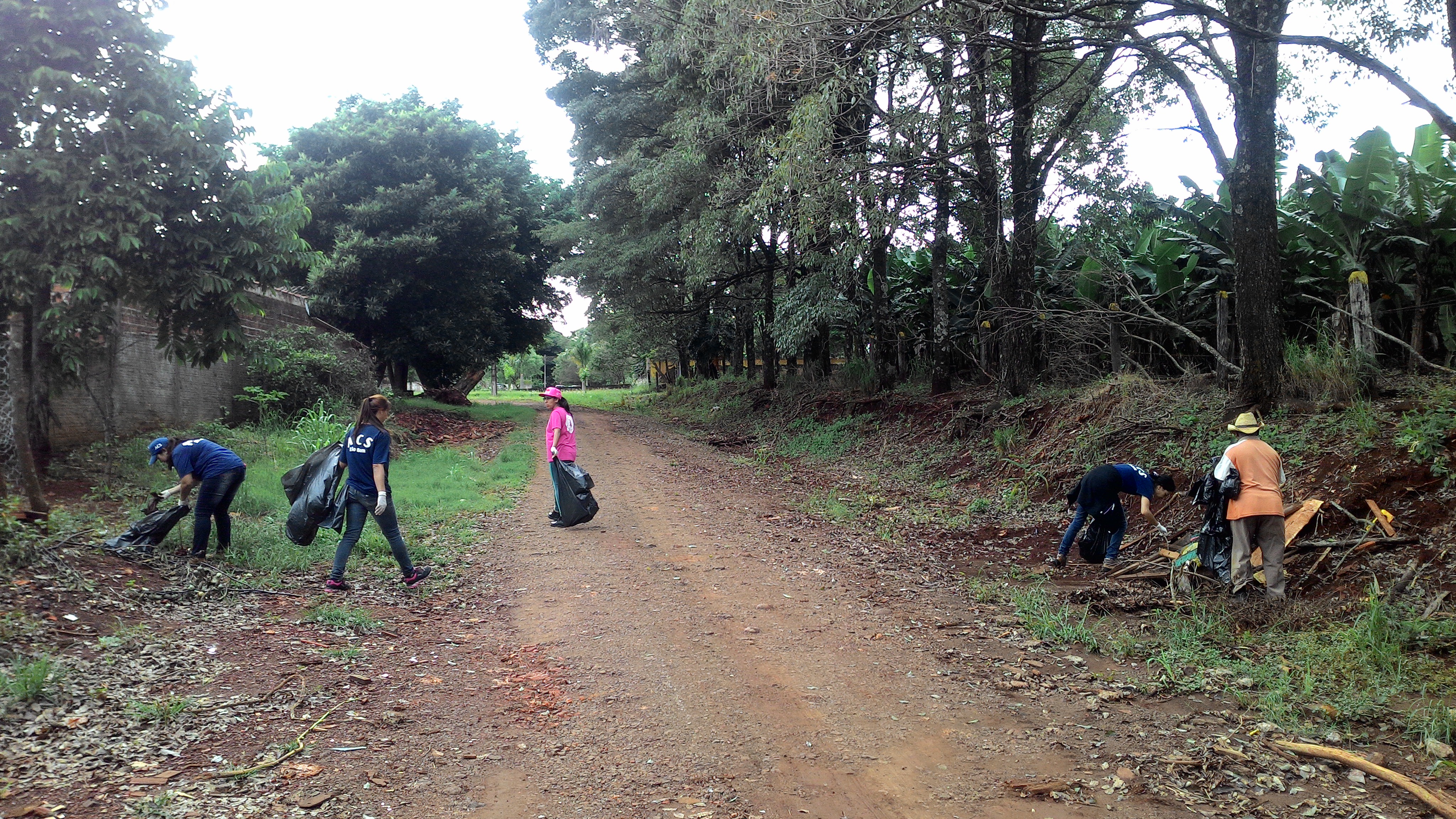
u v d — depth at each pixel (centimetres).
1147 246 1434
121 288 947
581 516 928
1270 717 430
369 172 2559
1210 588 632
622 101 2134
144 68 913
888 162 1250
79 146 916
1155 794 356
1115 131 1366
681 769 377
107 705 400
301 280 2386
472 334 2761
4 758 340
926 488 1212
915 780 371
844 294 1806
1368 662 476
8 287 879
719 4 1066
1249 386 902
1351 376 852
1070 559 794
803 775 374
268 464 1174
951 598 679
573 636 569
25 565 552
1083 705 457
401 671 489
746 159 1662
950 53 1127
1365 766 370
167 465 688
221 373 1519
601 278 2427
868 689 480
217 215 964
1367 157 1048
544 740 405
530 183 3209
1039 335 1561
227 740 382
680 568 766
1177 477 876
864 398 1845
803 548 859
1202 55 1170
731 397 2850
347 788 346
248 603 593
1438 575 559
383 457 654
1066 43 930
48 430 991
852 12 997
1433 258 1041
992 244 1380
